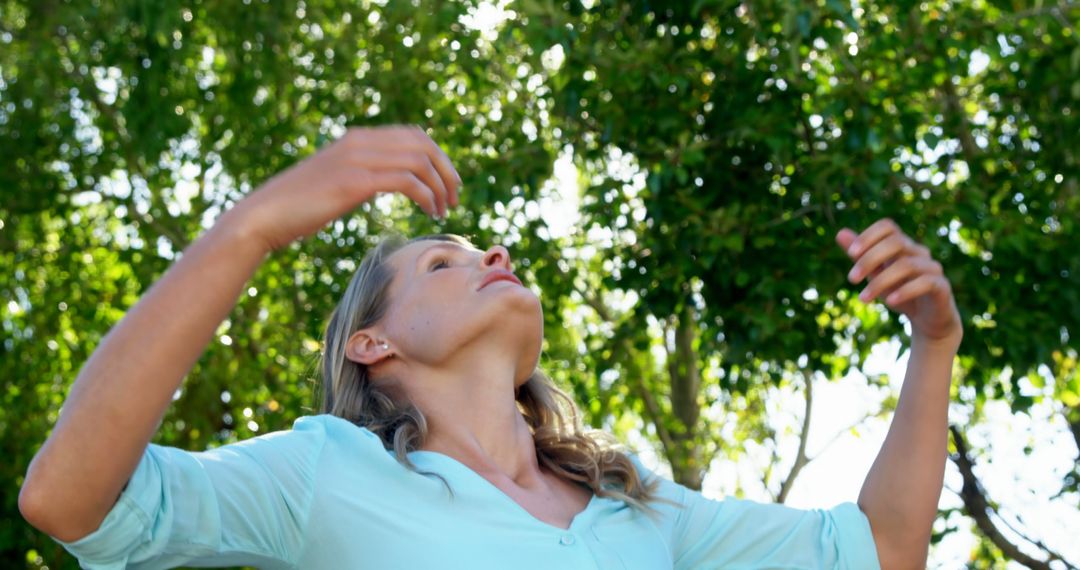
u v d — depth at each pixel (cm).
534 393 261
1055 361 781
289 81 863
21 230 955
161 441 898
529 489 227
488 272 241
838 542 244
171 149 912
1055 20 701
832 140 689
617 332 762
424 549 204
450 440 227
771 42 675
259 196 172
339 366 246
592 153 719
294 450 207
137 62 847
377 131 176
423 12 768
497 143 774
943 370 244
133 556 175
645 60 665
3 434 912
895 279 222
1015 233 676
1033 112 731
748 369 742
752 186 698
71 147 928
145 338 165
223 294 169
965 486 897
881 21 725
